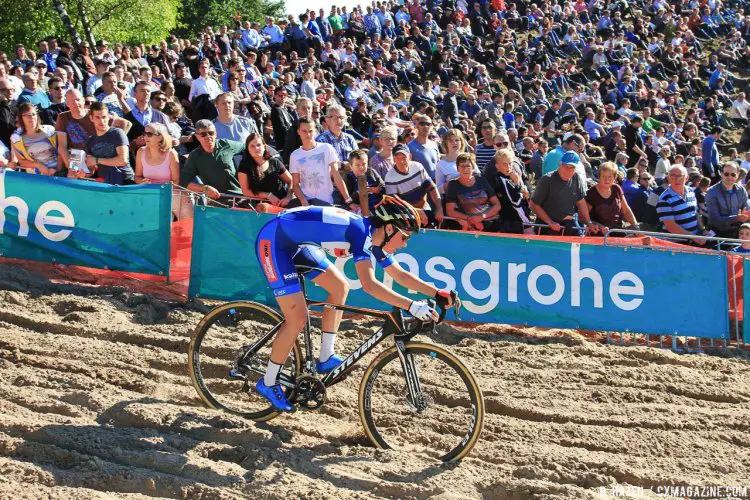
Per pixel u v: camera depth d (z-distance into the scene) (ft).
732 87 78.02
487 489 12.63
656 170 43.73
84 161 22.76
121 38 83.82
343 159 27.40
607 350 19.69
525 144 38.50
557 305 20.66
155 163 22.40
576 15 85.76
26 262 21.25
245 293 20.66
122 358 16.67
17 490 11.19
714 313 20.72
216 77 42.63
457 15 77.20
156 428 13.66
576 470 13.48
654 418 15.81
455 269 20.66
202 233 20.65
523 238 20.59
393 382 16.67
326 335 13.99
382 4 73.36
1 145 25.04
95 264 21.08
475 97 53.93
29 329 17.93
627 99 63.82
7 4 73.31
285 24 63.87
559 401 16.42
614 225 24.14
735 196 26.43
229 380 15.88
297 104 28.17
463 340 19.72
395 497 12.19
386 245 13.23
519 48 76.33
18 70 34.81
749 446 14.99
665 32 85.25
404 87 66.80
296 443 13.64
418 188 23.30
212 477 12.14
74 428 13.19
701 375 18.56
